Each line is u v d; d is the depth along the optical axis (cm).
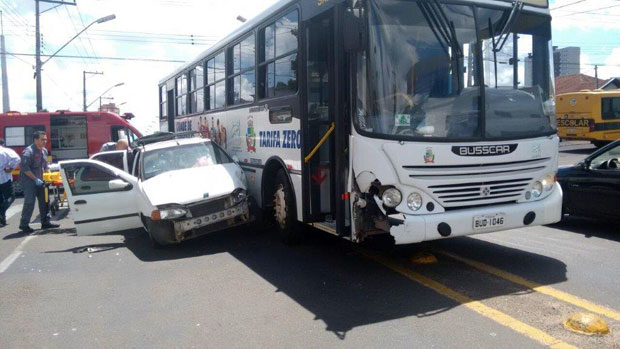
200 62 1241
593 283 584
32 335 515
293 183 762
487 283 600
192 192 844
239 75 988
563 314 500
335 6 621
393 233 560
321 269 695
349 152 607
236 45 998
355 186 605
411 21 597
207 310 563
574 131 2559
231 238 927
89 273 743
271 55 838
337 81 619
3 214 1202
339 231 624
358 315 525
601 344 434
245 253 809
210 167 934
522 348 434
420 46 596
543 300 539
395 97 581
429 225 565
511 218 600
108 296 630
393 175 570
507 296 555
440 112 588
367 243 826
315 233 884
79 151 2222
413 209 573
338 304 560
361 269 684
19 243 981
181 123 1453
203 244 895
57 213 1362
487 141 598
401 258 727
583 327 460
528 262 679
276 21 812
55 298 630
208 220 841
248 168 950
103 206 909
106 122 2239
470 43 613
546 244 776
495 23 629
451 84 601
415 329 482
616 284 580
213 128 1152
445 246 780
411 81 588
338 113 621
